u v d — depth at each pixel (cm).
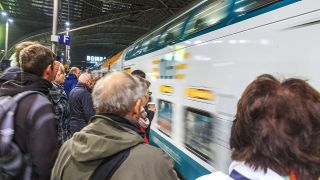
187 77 478
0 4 3225
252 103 111
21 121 224
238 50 330
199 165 431
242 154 110
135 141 165
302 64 239
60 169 176
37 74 249
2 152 219
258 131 106
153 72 690
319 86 221
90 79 547
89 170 163
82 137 171
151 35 777
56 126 237
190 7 550
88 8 2767
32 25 4353
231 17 353
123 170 157
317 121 104
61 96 317
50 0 2892
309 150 102
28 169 224
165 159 168
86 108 520
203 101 416
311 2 234
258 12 301
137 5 2142
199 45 437
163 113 608
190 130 464
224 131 351
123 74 187
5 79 256
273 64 273
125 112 177
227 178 113
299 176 101
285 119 104
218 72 373
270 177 103
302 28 242
